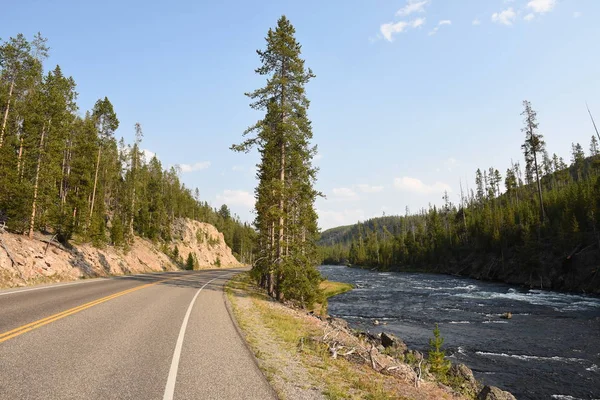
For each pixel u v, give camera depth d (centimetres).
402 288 5222
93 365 576
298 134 2041
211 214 14088
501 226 7131
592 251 4378
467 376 1234
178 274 3691
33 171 2702
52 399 440
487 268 6875
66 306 1083
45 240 2642
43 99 2889
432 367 1212
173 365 611
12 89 2769
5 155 2391
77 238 3247
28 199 2447
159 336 806
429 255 10000
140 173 7044
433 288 5172
